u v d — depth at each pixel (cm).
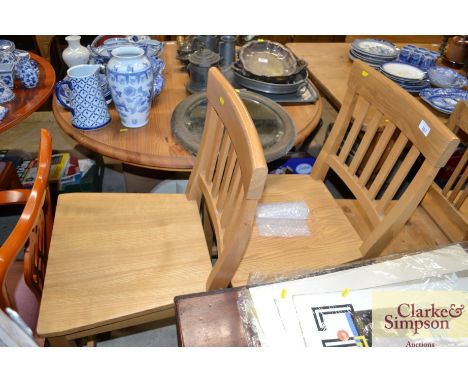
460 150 151
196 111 119
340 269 65
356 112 135
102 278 88
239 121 72
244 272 94
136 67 102
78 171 168
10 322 60
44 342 83
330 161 119
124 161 105
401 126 88
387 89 92
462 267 66
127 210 106
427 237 116
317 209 115
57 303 82
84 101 107
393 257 68
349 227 110
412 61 172
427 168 80
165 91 135
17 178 148
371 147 148
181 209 109
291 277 64
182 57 154
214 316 57
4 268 62
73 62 129
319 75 165
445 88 153
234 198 80
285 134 112
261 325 56
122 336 131
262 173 63
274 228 107
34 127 225
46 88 132
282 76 134
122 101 106
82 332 82
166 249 97
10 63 132
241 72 137
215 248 134
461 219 112
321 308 59
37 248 85
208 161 100
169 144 109
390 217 91
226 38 147
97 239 97
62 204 106
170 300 85
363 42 187
